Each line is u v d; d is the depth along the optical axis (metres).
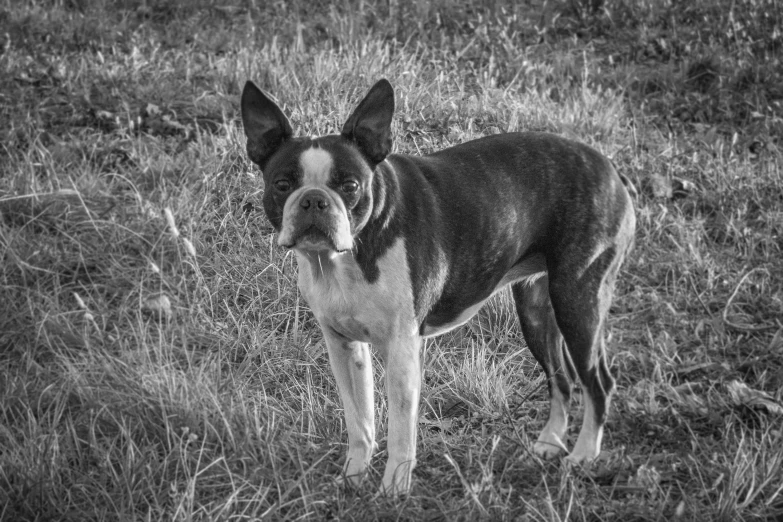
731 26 14.41
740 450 6.43
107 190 9.99
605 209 6.88
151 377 7.34
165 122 11.29
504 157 6.72
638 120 12.35
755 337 8.70
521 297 7.42
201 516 5.87
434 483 6.53
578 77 13.38
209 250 9.36
